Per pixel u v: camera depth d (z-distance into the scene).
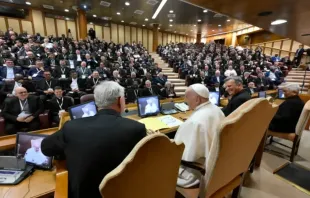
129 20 12.58
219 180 1.01
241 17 2.76
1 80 4.08
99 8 9.45
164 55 11.02
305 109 1.91
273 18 2.78
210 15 10.04
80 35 10.09
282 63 9.55
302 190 1.64
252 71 7.55
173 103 2.29
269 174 1.88
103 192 0.51
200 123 1.10
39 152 1.07
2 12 9.57
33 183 0.93
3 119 2.39
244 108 0.90
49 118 2.80
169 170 0.70
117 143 0.72
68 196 0.75
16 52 6.00
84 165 0.70
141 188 0.61
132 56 8.96
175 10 9.27
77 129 0.76
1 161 1.01
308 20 2.80
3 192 0.86
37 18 10.59
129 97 4.38
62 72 5.28
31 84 3.82
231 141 0.87
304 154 2.31
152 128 1.60
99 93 0.88
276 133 2.21
